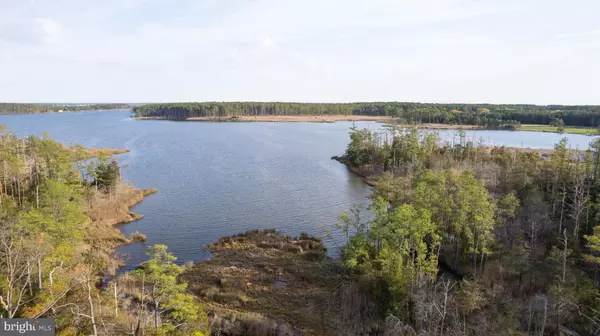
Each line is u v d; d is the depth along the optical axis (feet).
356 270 180.04
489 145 595.88
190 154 522.47
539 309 142.51
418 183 231.30
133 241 230.89
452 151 438.81
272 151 559.79
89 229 236.84
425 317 137.90
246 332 142.72
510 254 175.63
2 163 250.78
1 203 217.56
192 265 197.98
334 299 167.84
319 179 395.14
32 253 141.90
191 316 127.24
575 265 173.58
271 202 313.12
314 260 206.28
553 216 228.43
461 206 192.54
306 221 270.05
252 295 171.22
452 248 201.57
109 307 135.44
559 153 289.94
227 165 453.58
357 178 403.95
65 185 241.76
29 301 126.93
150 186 356.38
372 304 157.89
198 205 302.66
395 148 447.42
